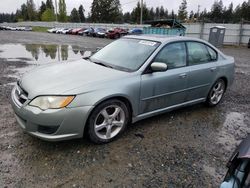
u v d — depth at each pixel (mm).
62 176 2725
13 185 2553
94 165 2943
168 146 3477
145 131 3873
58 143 3357
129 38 4551
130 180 2730
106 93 3191
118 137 3613
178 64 4199
